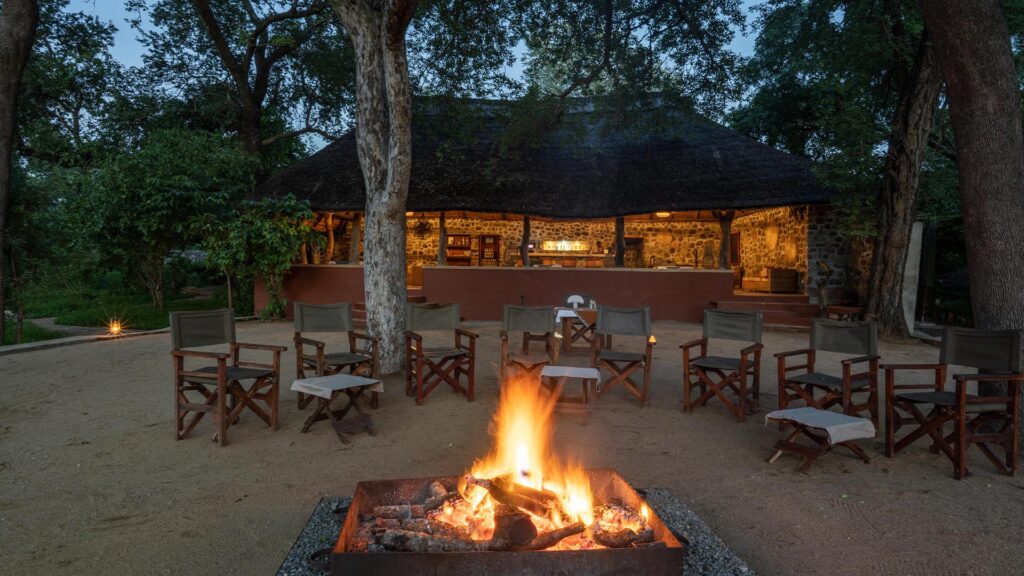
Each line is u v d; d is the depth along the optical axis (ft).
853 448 14.02
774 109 60.70
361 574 6.90
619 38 38.52
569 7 37.27
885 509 11.21
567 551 7.04
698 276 44.04
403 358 23.80
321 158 51.60
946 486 12.42
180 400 15.31
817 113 42.57
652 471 13.26
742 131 64.85
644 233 59.21
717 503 11.48
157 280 51.01
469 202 45.65
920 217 42.55
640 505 8.87
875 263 39.01
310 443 15.03
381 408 18.61
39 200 36.40
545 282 44.96
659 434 16.17
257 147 61.87
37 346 30.01
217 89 61.21
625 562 7.13
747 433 16.31
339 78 63.26
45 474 12.79
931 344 35.83
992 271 15.17
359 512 8.78
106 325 42.78
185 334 15.56
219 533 10.04
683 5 35.60
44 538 9.82
